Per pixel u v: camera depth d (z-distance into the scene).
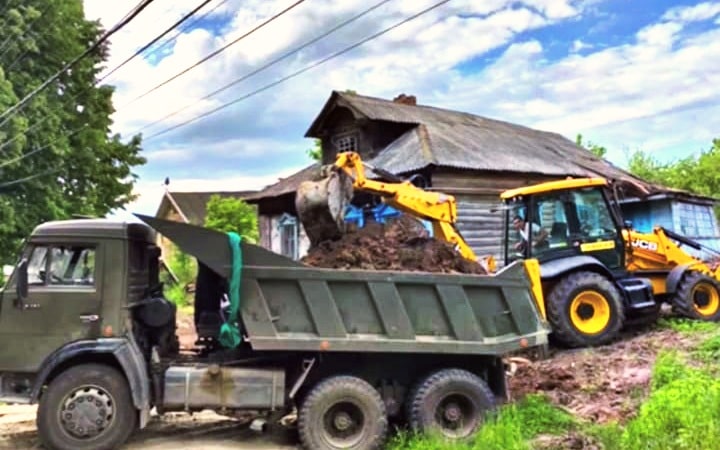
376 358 6.27
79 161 20.55
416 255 6.54
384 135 18.50
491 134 19.11
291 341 5.76
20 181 17.95
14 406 7.96
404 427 6.32
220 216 28.20
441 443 5.71
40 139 18.34
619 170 21.23
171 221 5.75
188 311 12.63
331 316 5.88
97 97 21.06
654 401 5.40
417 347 6.02
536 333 6.48
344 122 19.58
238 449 5.97
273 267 5.82
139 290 6.23
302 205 6.74
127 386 5.71
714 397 5.16
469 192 14.95
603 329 9.13
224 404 5.85
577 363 8.17
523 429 5.81
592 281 9.23
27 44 18.05
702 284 10.28
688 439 4.63
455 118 20.31
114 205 22.33
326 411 5.84
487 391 6.23
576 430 5.75
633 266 10.21
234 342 5.79
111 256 5.88
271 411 5.94
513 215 10.34
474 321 6.25
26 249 5.90
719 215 24.92
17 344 5.71
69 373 5.67
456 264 6.69
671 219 19.66
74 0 19.91
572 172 16.98
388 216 8.44
